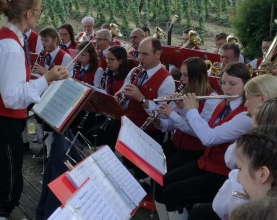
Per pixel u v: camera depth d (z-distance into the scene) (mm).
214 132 2678
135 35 6223
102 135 3906
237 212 986
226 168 2699
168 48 5422
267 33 7566
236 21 8023
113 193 2016
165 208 3000
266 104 1964
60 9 10477
